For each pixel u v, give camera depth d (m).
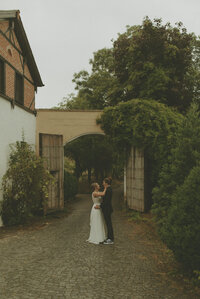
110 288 4.58
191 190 4.85
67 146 31.67
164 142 12.30
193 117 6.11
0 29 10.42
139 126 12.68
